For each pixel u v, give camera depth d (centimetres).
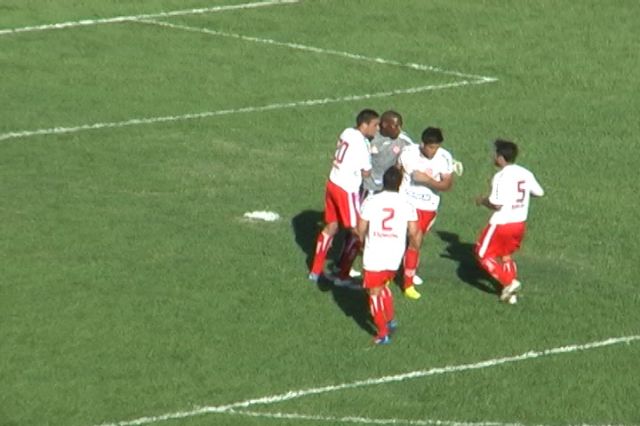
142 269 8006
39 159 9712
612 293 7950
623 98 11194
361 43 12331
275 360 7094
